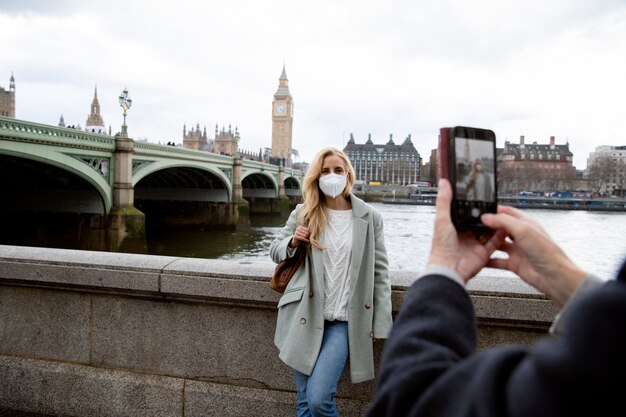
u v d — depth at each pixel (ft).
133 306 10.32
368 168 576.61
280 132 547.90
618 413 1.49
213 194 158.81
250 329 9.82
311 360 7.74
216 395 9.81
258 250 115.65
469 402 1.88
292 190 298.15
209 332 10.00
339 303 8.16
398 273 9.79
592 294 1.76
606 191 442.09
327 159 8.53
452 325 2.64
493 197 3.37
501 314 8.82
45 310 10.75
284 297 8.24
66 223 95.40
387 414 2.31
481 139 3.41
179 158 114.83
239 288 9.57
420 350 2.50
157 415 10.06
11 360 10.80
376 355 9.26
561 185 443.32
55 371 10.54
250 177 210.59
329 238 8.32
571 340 1.66
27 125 66.64
